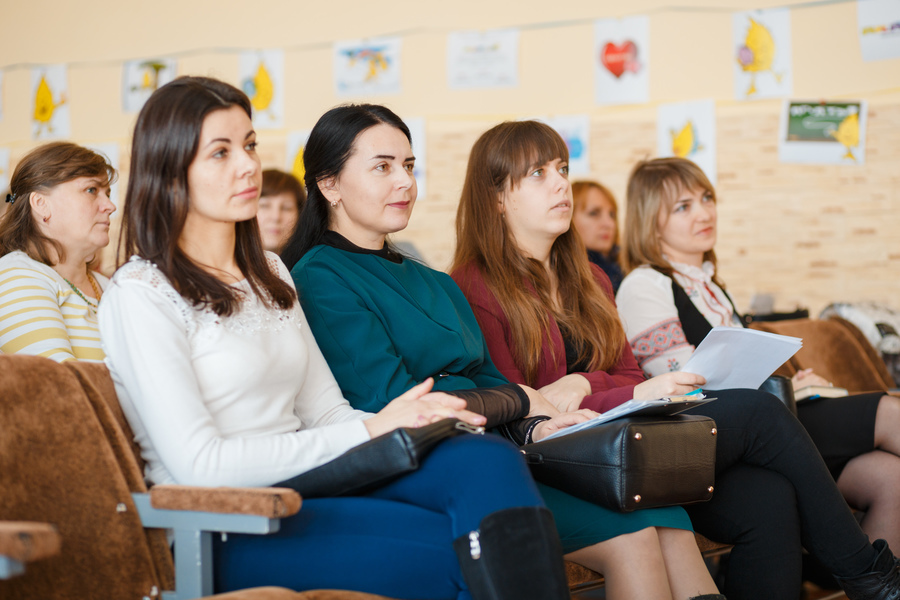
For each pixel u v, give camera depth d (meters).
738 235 4.97
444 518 1.41
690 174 2.89
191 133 1.55
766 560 1.86
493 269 2.38
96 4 5.68
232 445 1.44
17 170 2.27
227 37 5.52
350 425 1.54
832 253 4.86
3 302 2.08
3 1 5.78
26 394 1.36
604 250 4.31
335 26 5.41
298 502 1.28
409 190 2.08
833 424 2.42
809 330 3.22
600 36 5.10
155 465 1.53
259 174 1.64
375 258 2.09
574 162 5.13
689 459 1.71
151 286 1.50
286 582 1.41
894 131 4.77
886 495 2.34
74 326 2.17
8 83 5.76
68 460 1.37
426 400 1.60
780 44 4.88
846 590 1.91
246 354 1.57
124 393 1.55
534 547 1.31
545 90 5.17
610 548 1.67
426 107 5.29
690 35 5.00
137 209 1.56
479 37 5.22
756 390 1.97
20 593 1.30
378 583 1.39
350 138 2.05
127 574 1.37
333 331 1.93
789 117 4.88
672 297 2.76
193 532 1.34
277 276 1.77
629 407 1.68
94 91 5.66
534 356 2.28
